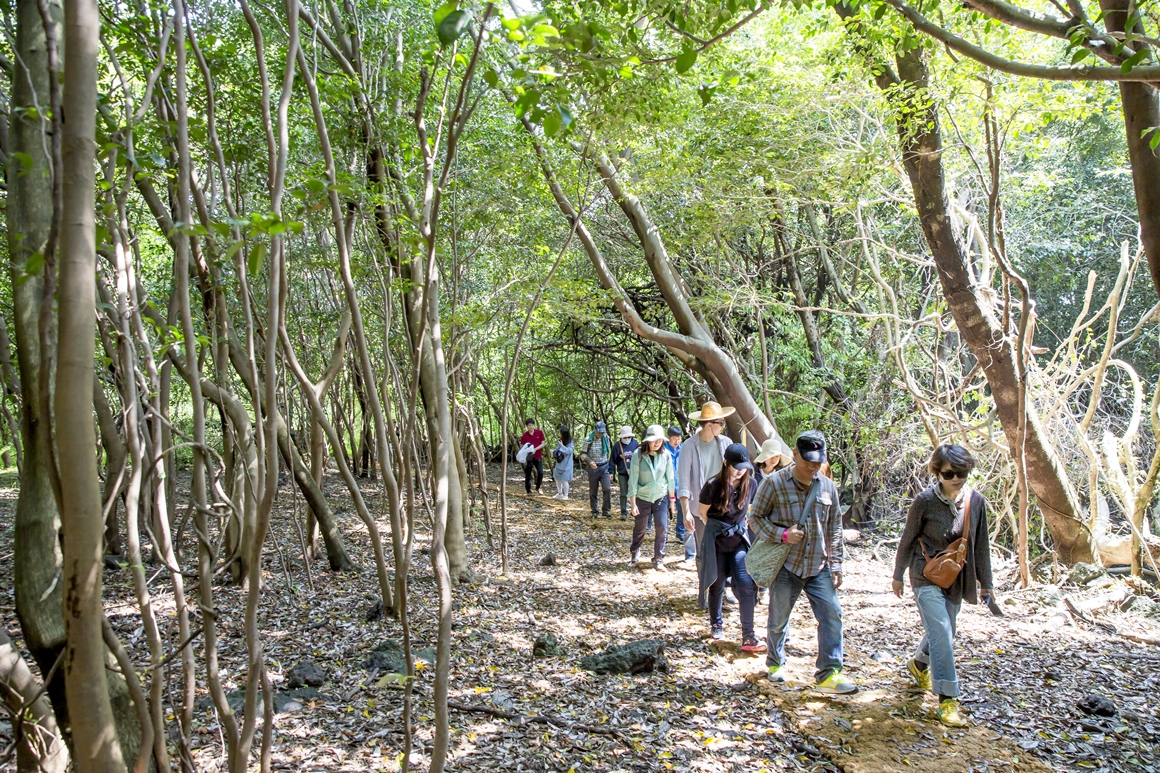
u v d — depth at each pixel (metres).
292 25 2.44
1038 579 8.16
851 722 4.47
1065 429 9.18
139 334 2.63
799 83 9.16
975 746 4.17
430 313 3.09
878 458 11.88
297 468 8.41
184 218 2.29
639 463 9.13
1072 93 7.89
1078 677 5.24
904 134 8.22
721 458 7.57
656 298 16.12
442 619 2.72
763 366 12.26
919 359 12.38
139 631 5.93
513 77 2.89
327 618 6.51
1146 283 14.05
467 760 3.81
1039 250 14.11
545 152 8.02
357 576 8.23
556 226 10.74
